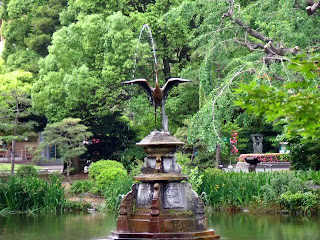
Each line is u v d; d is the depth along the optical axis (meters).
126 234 12.75
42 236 15.15
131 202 13.25
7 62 40.72
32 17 41.41
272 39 20.56
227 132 36.44
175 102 32.16
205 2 22.12
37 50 41.69
